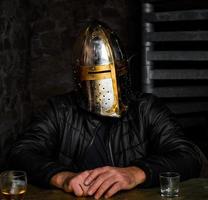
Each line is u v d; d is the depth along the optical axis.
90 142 2.16
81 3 5.40
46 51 5.48
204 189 1.86
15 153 2.04
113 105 2.01
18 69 5.11
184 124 4.82
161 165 1.92
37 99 5.52
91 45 2.01
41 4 5.46
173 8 4.83
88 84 2.01
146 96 2.26
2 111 4.59
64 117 2.20
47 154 2.15
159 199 1.74
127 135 2.17
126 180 1.82
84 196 1.80
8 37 4.80
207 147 4.70
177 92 4.73
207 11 4.57
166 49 5.21
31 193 1.84
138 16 5.32
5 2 4.72
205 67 5.14
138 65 5.33
